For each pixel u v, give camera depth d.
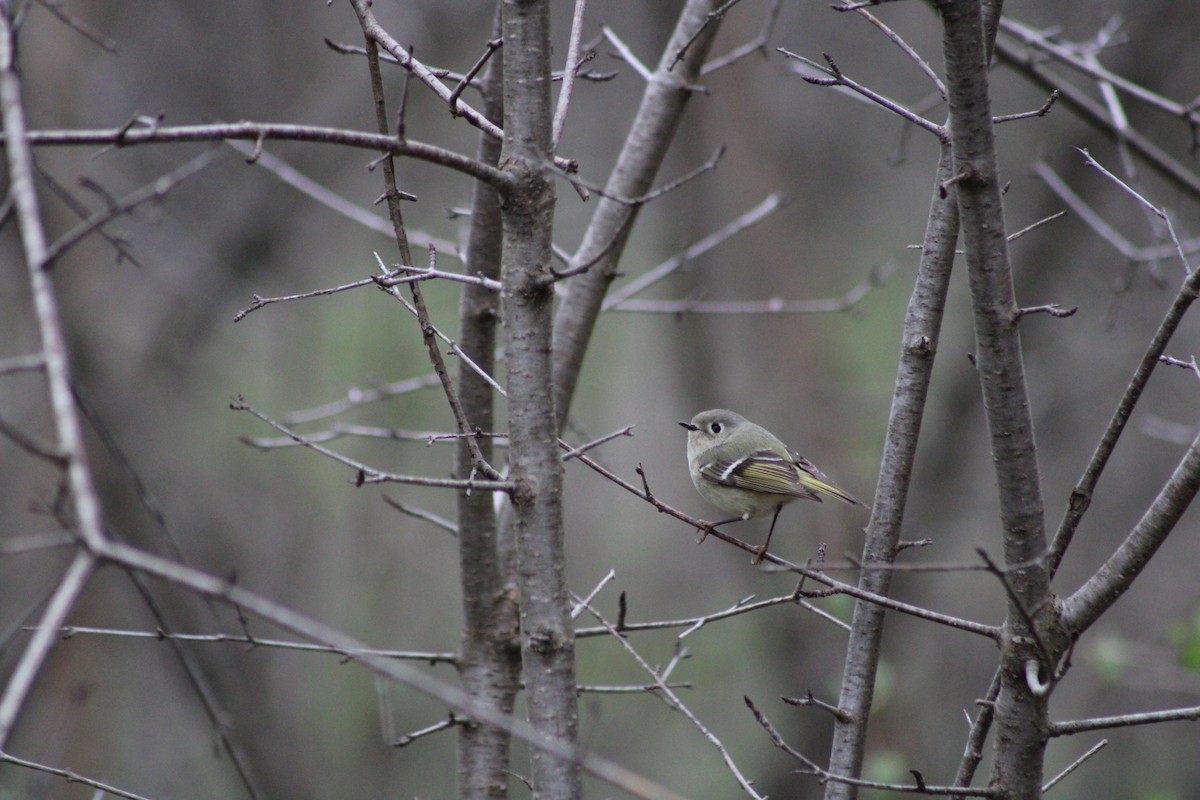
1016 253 15.61
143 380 14.90
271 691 15.05
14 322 14.14
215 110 15.94
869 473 14.61
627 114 16.91
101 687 13.27
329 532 16.50
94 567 2.70
